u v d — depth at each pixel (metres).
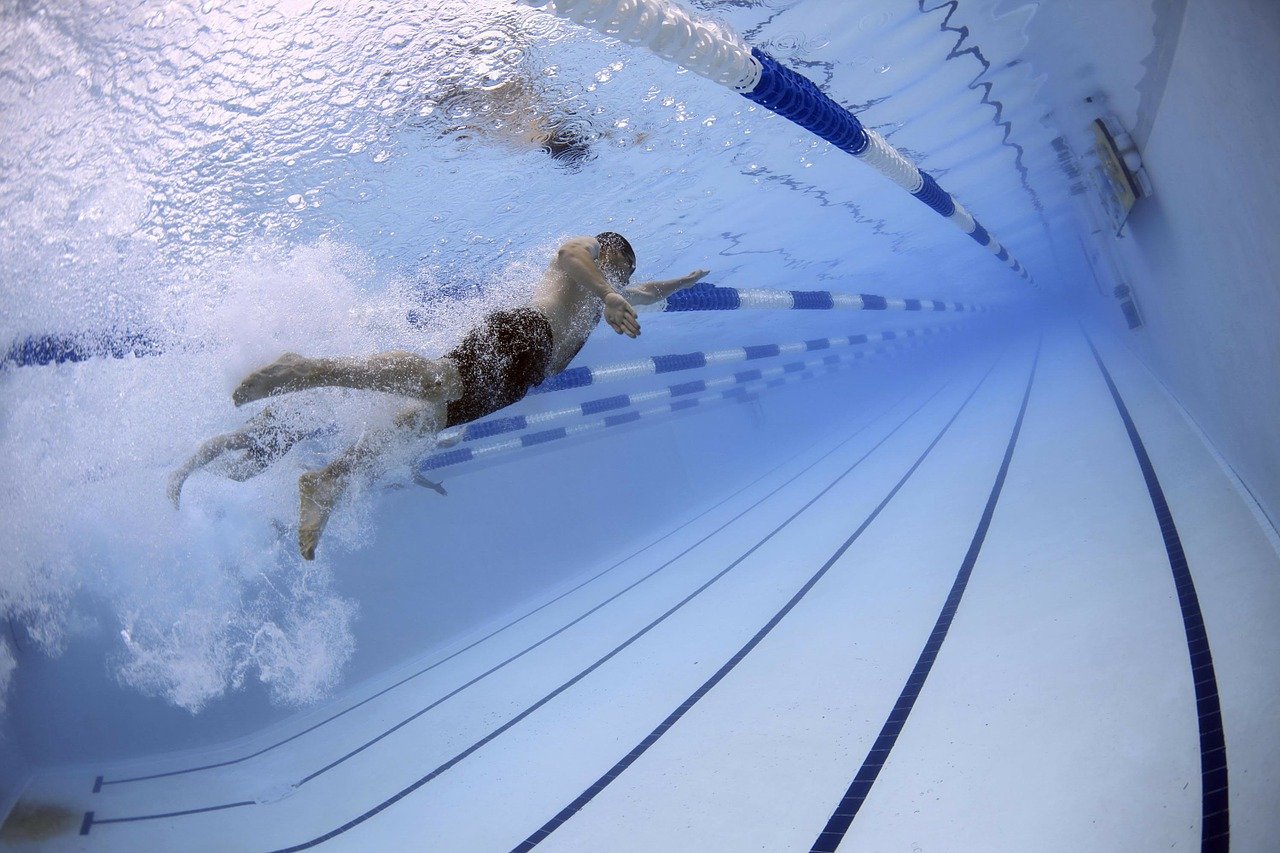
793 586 4.28
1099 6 2.23
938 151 4.50
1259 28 1.22
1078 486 3.96
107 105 2.03
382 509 6.43
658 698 3.36
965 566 3.46
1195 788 1.53
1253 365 2.23
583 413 6.99
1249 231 1.74
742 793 2.29
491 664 5.18
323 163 2.63
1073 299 20.73
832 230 5.73
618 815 2.45
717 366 8.64
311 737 4.93
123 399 2.99
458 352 1.98
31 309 2.53
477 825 2.80
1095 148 3.24
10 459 3.20
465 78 2.53
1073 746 1.85
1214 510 2.88
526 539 7.46
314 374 1.78
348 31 2.18
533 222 3.67
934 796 1.90
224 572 5.07
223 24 2.01
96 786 4.55
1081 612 2.52
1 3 1.69
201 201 2.50
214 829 3.68
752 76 2.58
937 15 2.90
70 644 4.72
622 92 2.91
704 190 4.05
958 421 8.43
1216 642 2.00
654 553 7.30
